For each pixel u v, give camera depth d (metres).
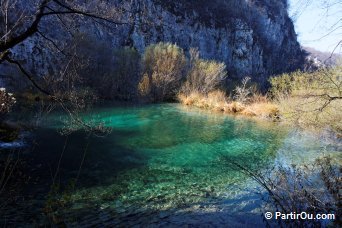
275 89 25.92
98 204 6.86
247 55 68.38
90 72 27.30
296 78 17.44
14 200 6.63
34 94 21.34
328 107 9.51
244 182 8.70
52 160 9.72
